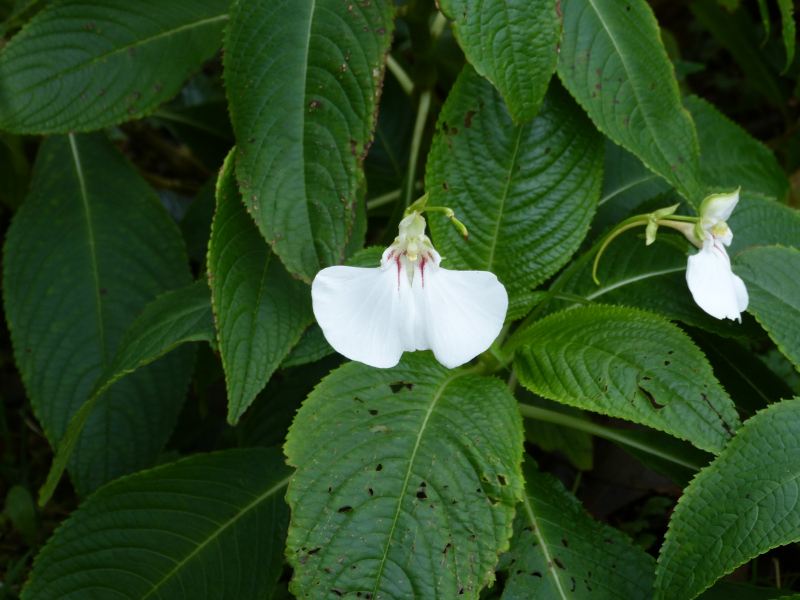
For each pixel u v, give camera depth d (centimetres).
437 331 47
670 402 48
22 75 53
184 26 55
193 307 52
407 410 48
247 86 50
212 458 53
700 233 49
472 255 52
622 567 49
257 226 51
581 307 50
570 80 51
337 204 50
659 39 53
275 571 51
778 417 48
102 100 54
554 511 50
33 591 51
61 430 55
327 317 46
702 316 52
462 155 52
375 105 50
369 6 50
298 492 47
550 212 52
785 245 53
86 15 54
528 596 49
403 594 46
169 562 51
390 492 47
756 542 46
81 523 51
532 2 50
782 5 53
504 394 49
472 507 47
